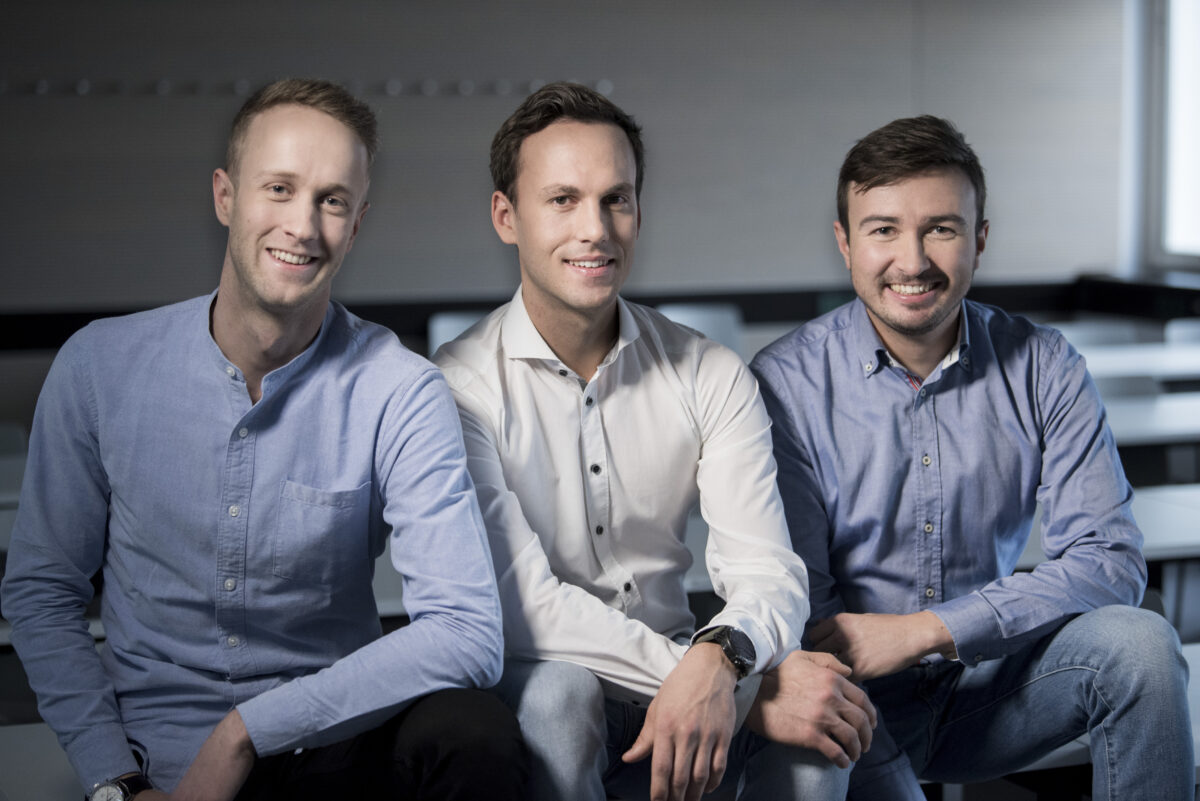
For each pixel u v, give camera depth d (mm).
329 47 4996
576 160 1545
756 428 1699
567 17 5207
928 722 1776
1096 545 1720
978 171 1740
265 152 1367
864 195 1726
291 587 1453
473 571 1404
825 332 1863
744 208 5488
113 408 1446
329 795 1415
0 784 1535
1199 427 2906
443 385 1482
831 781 1459
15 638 1443
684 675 1433
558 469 1652
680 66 5340
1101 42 5730
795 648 1549
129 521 1454
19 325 4852
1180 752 1531
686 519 1747
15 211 4801
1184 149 5695
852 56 5504
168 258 4969
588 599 1535
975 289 5734
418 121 5117
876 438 1801
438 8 5082
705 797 1711
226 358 1444
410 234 5164
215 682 1450
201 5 4867
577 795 1372
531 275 1596
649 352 1708
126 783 1346
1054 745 1687
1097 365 3758
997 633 1643
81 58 4797
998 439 1804
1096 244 5859
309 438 1446
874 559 1817
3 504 2480
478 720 1304
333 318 1502
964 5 5566
